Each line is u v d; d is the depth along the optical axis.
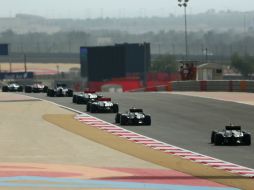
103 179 52.03
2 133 93.12
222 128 101.12
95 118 116.69
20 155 69.44
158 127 102.75
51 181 50.84
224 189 47.25
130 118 105.50
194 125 105.62
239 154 72.19
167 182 50.62
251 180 52.22
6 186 48.09
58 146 77.88
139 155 69.81
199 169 59.03
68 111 132.25
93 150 74.00
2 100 162.25
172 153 72.31
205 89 194.25
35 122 110.31
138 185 48.94
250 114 121.19
